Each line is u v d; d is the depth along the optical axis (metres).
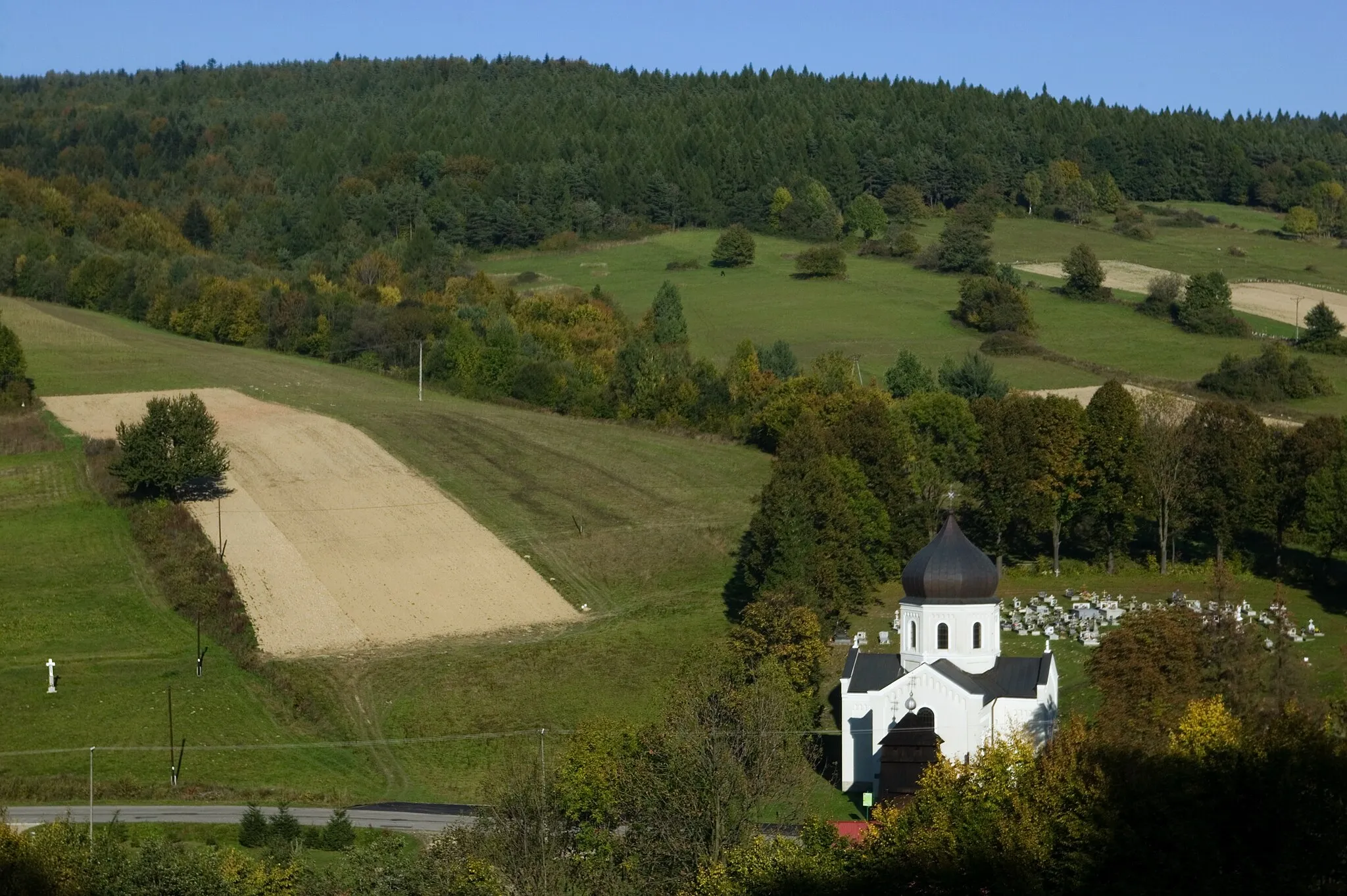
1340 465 164.12
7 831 86.50
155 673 142.00
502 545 176.25
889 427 175.62
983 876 77.69
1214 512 169.38
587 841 93.56
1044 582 167.25
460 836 93.19
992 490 172.75
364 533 177.62
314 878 92.31
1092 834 79.69
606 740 102.19
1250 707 108.62
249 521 179.12
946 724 117.31
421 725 134.25
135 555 167.50
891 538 169.12
